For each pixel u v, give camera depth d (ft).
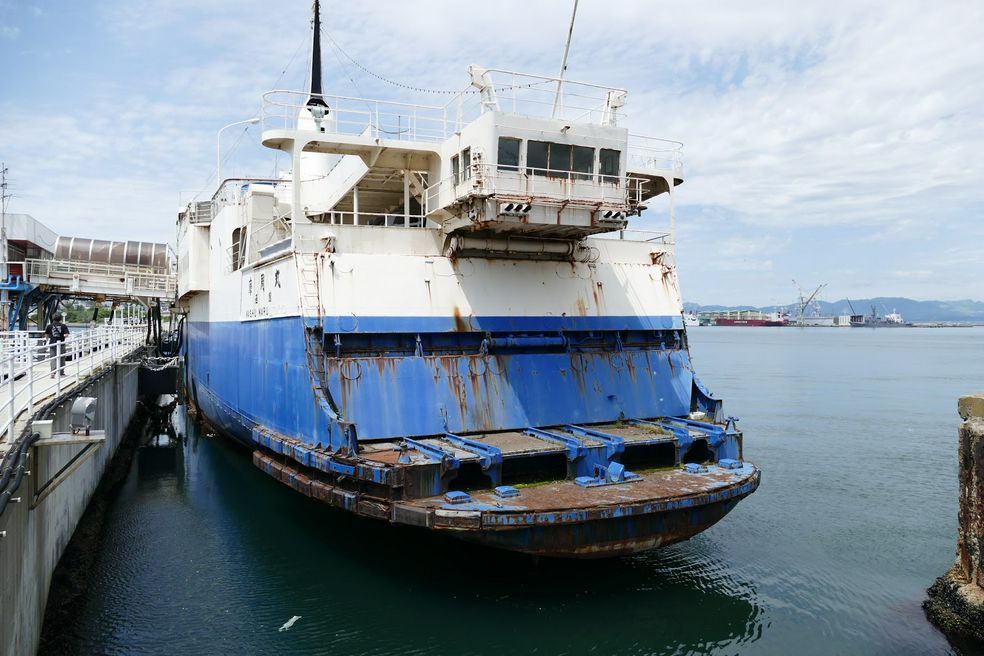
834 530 54.90
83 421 34.91
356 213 53.62
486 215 43.65
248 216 65.87
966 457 40.27
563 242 51.78
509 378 47.98
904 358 303.27
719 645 36.45
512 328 49.55
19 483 26.12
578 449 40.57
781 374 212.43
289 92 50.16
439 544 45.01
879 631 38.40
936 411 124.77
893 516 58.90
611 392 50.49
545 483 40.27
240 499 62.59
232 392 69.00
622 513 35.91
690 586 43.04
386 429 43.75
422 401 45.19
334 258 46.93
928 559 48.88
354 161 56.95
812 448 89.61
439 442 43.09
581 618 38.73
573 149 46.16
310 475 44.39
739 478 41.19
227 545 50.03
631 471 43.14
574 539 36.14
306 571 44.98
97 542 50.14
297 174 47.93
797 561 47.98
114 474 70.23
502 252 50.78
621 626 37.93
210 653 34.94
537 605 39.88
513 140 44.39
